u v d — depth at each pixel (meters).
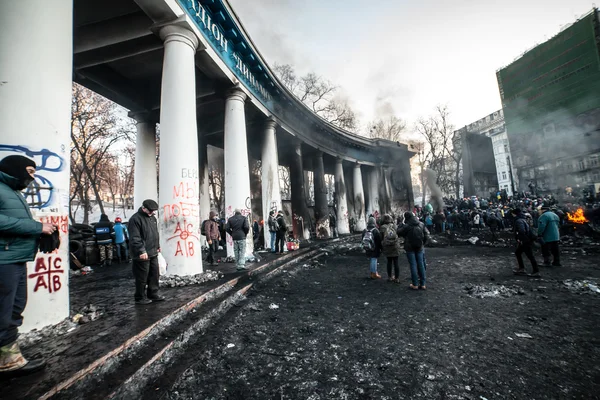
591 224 13.57
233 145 9.88
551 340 3.54
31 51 3.49
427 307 5.02
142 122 11.20
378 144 27.42
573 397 2.42
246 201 9.79
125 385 2.51
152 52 8.77
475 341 3.58
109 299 4.87
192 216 6.57
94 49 8.27
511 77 39.41
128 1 7.11
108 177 27.03
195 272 6.48
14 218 2.40
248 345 3.62
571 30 32.78
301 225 17.81
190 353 3.41
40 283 3.32
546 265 8.19
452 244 14.87
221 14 8.49
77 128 19.06
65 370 2.41
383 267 9.63
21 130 3.35
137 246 4.38
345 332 4.00
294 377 2.84
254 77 11.64
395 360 3.15
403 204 29.23
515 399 2.40
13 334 2.39
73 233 11.47
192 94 7.02
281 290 6.57
